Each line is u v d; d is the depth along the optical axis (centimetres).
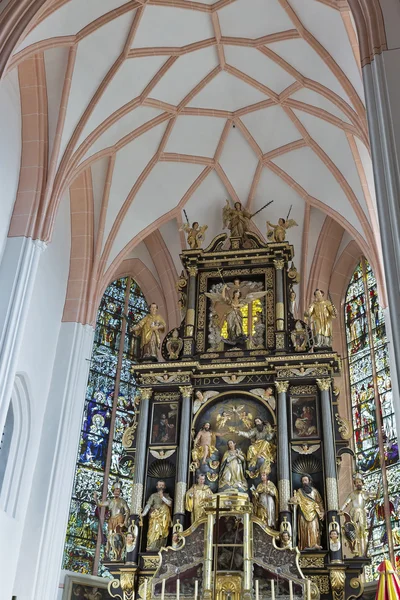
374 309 2250
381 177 985
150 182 2292
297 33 1884
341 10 1697
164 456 1745
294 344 1847
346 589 1512
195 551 1579
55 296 2017
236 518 1585
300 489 1636
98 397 2202
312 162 2230
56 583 1723
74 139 1870
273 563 1538
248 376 1823
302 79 2003
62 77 1823
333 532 1553
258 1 1842
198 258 2044
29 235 1730
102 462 2119
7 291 1638
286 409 1741
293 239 2383
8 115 1770
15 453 1762
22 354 1781
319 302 1867
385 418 2062
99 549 2000
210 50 2022
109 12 1775
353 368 2252
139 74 1980
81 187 2142
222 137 2288
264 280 1989
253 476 1688
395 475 1953
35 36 1642
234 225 2108
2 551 1608
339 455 1694
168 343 1916
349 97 1855
